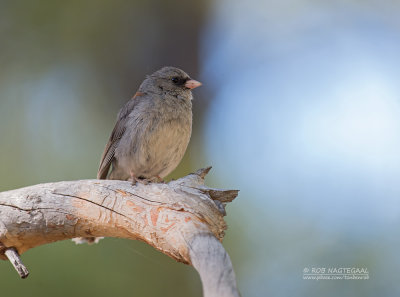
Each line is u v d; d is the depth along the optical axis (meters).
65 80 15.18
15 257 8.14
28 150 14.59
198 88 15.25
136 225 7.41
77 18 15.23
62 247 11.52
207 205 7.16
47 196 7.97
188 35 15.47
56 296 11.11
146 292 11.66
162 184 7.59
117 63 15.33
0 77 14.97
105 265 11.62
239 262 12.64
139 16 15.43
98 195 7.72
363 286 12.00
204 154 14.54
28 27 15.11
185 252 6.67
